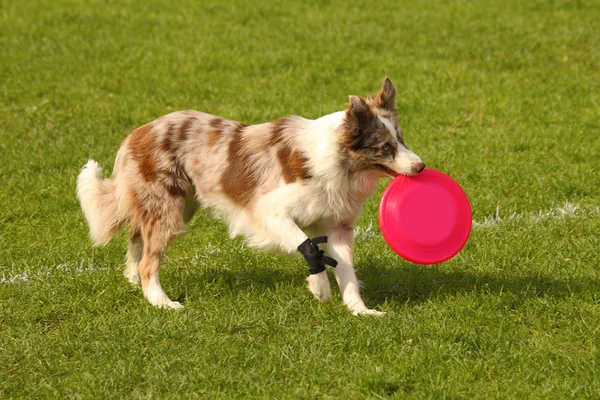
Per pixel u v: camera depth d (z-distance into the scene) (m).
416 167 6.52
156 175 7.01
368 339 6.25
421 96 13.41
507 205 9.51
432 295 7.28
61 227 9.23
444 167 10.61
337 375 5.85
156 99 13.55
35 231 9.16
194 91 13.85
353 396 5.61
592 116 12.44
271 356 6.11
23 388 5.84
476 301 6.99
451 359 6.00
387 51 16.02
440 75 14.45
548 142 11.34
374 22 18.06
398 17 18.44
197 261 8.29
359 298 6.93
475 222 9.13
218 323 6.68
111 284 7.58
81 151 11.32
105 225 7.46
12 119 12.52
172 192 7.03
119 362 6.05
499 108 12.86
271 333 6.57
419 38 16.83
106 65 15.20
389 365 5.95
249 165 6.86
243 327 6.71
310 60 15.56
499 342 6.25
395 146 6.55
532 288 7.29
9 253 8.56
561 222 8.90
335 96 13.64
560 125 12.14
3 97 13.52
